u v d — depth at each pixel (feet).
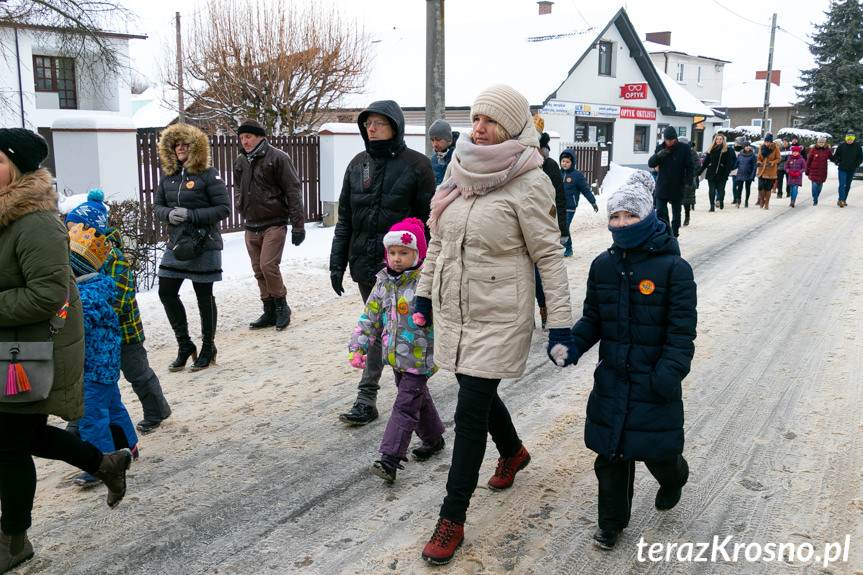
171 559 9.76
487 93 9.75
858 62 164.55
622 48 99.40
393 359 11.77
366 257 14.35
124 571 9.48
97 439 11.52
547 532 10.31
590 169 71.87
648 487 11.64
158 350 19.83
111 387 11.76
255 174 21.06
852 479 11.66
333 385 16.94
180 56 52.06
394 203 13.99
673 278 9.09
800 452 12.73
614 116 99.50
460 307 9.94
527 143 9.76
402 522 10.68
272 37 49.03
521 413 15.03
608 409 9.46
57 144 31.53
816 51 167.02
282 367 18.33
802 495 11.18
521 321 9.75
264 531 10.47
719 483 11.66
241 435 14.02
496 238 9.61
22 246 8.48
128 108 82.84
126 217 25.44
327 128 42.65
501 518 10.71
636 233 9.06
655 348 9.23
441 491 11.68
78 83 78.54
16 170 8.71
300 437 13.94
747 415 14.53
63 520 10.82
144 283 26.13
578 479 11.98
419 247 11.66
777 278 28.40
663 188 35.76
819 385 16.19
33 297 8.43
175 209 16.94
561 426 14.28
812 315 22.61
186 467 12.62
